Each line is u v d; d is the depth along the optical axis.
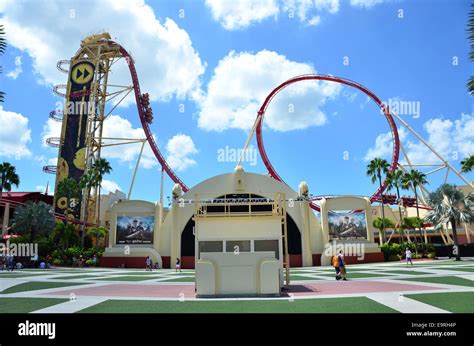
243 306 14.27
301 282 24.78
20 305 15.09
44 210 63.09
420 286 20.11
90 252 66.12
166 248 63.16
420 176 76.06
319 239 63.69
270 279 17.62
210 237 21.41
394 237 102.12
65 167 90.62
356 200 63.81
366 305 13.79
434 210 58.53
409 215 105.88
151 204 63.62
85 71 96.50
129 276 34.94
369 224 62.91
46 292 20.16
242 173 63.12
